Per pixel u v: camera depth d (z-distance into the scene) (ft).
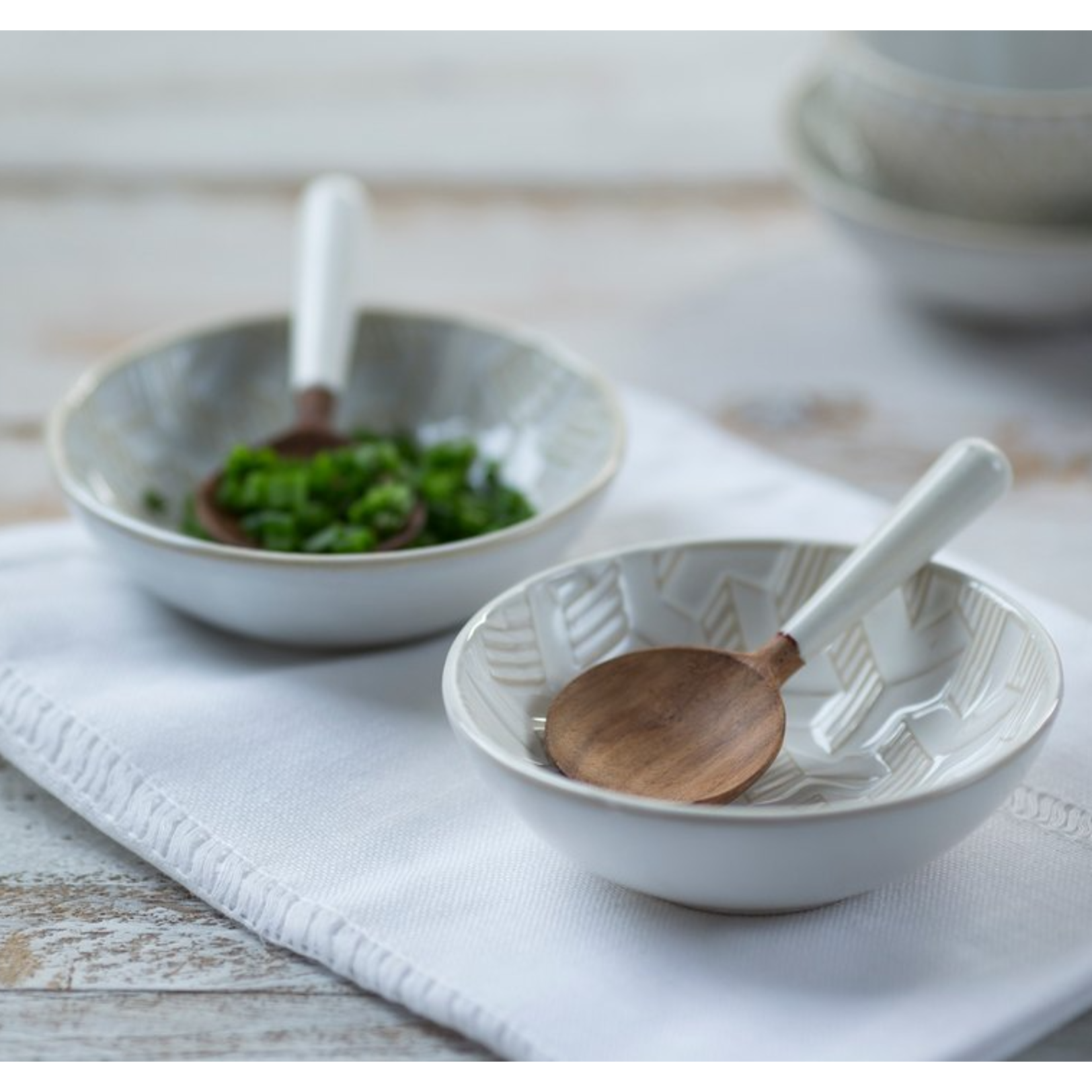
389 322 2.77
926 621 2.27
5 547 2.58
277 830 2.21
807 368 3.03
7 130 3.69
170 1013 2.11
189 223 3.40
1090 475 2.79
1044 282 2.89
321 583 2.35
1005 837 2.21
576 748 2.19
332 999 2.12
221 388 2.74
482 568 2.37
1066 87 3.14
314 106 3.84
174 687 2.38
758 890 2.06
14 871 2.24
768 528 2.63
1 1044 2.08
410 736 2.33
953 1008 2.04
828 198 2.95
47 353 3.07
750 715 2.21
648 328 3.14
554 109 3.85
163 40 4.17
